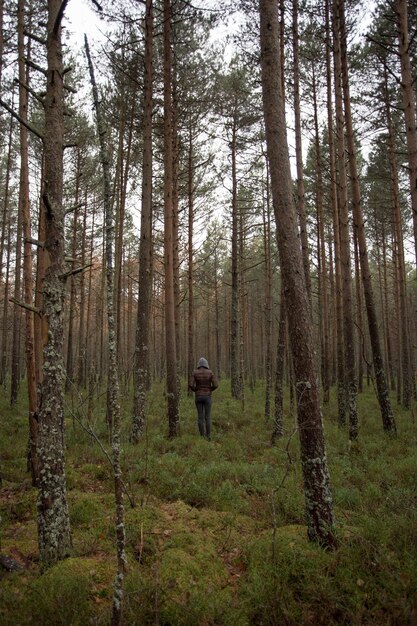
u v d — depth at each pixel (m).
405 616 2.94
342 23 10.51
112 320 3.27
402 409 15.47
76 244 19.25
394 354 32.00
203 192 17.33
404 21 8.48
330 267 21.83
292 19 10.29
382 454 7.91
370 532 3.91
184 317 35.97
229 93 15.18
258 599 3.24
